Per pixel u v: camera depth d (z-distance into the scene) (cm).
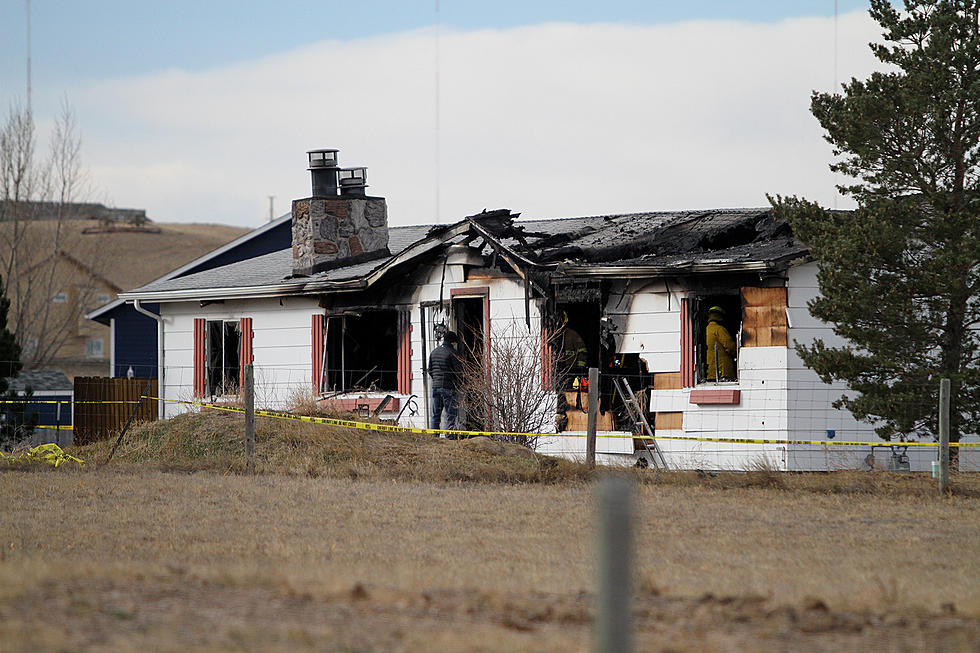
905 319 3731
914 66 3703
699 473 3725
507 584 1770
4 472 3866
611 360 4591
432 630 1402
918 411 3681
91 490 3300
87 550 2233
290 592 1612
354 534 2491
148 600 1555
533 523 2688
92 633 1353
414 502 3050
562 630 1438
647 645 1360
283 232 8694
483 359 4653
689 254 4578
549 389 4688
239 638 1333
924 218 3722
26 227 12775
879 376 3778
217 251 8462
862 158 3738
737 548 2339
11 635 1320
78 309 14738
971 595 1734
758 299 4272
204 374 5850
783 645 1384
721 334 4431
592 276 4562
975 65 3684
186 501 3061
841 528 2661
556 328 4712
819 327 4238
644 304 4531
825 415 4228
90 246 17712
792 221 3884
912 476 3672
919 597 1708
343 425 4322
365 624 1431
